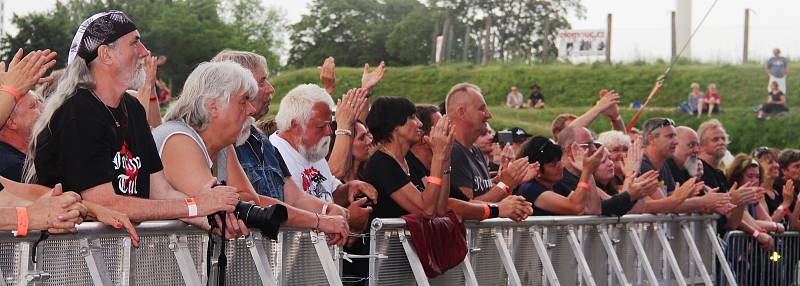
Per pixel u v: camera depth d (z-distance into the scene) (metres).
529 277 6.43
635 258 7.32
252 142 5.23
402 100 5.77
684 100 36.78
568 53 40.78
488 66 41.28
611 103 9.03
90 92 4.10
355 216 5.45
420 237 5.51
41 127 4.06
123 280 4.11
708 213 8.12
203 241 4.50
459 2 47.34
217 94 4.54
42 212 3.72
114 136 4.11
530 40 47.59
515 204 6.13
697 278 7.95
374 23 49.88
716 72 37.06
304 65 50.03
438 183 5.60
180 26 38.19
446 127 5.60
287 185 5.39
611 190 8.20
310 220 4.85
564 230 6.70
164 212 4.08
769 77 35.78
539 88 38.09
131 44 4.18
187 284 4.34
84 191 3.99
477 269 6.04
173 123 4.50
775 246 9.01
